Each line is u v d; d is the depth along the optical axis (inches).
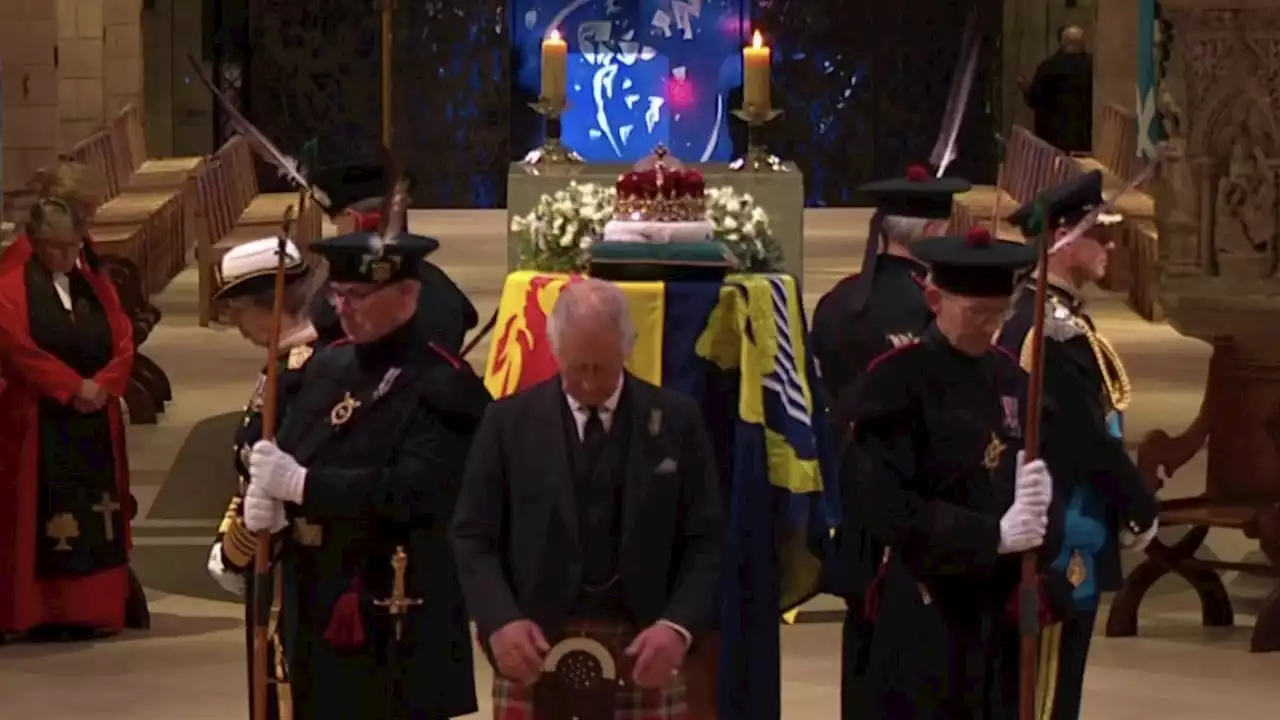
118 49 1560.0
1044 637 455.5
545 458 403.9
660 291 527.8
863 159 1895.9
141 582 758.5
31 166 1250.0
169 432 991.6
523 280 551.8
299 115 1866.4
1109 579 459.5
